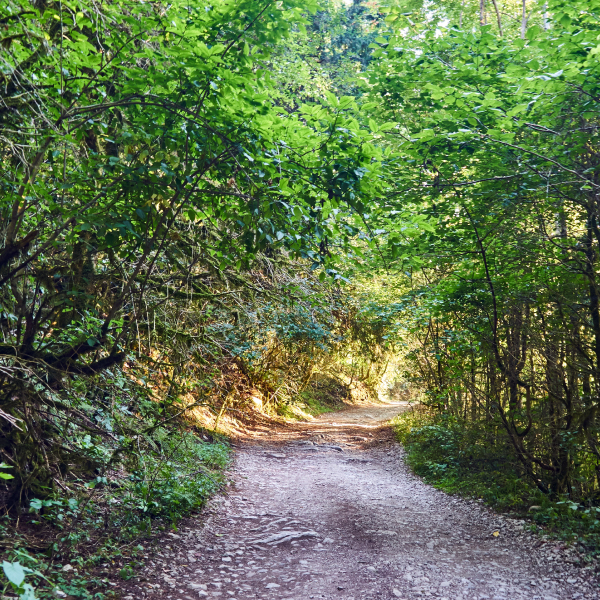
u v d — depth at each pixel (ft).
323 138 16.10
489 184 24.68
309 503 28.25
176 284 25.48
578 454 27.25
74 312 18.17
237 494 29.53
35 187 14.99
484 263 27.22
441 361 44.83
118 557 16.90
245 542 21.30
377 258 25.00
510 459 31.86
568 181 20.90
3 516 16.11
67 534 16.88
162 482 23.03
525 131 22.85
